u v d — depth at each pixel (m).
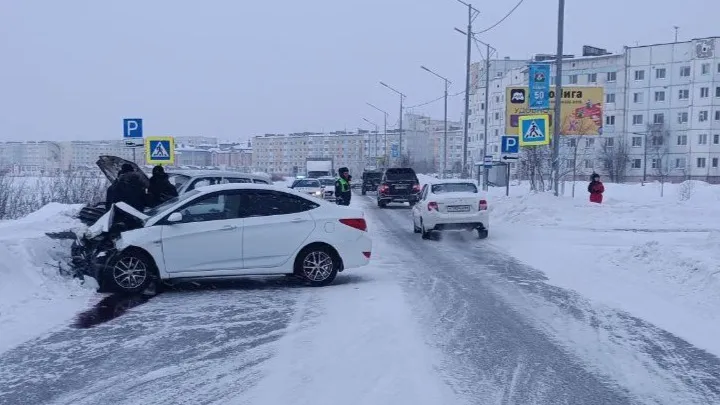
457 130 134.88
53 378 6.34
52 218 16.27
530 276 12.17
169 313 9.06
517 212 23.61
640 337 7.88
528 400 5.77
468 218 18.42
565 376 6.43
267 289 10.84
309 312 9.11
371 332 7.99
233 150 152.75
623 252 13.59
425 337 7.80
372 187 52.62
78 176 27.88
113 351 7.23
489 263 13.88
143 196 13.77
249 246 10.77
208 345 7.47
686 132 72.75
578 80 79.81
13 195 24.55
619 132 76.94
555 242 17.53
